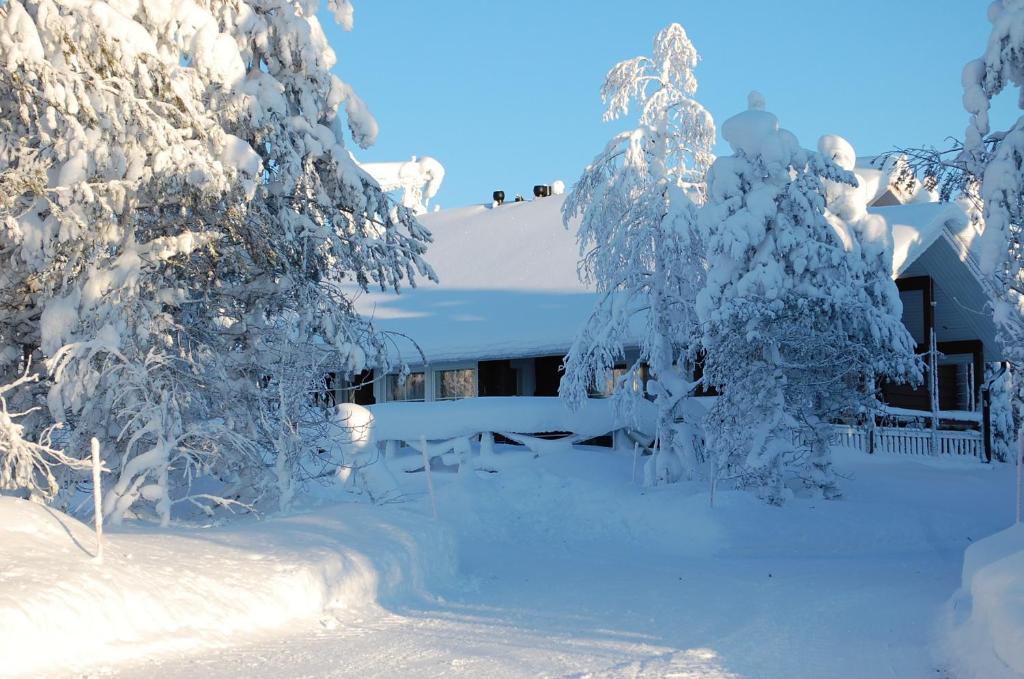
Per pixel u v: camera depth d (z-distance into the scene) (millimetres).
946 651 10227
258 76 18156
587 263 27906
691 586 15711
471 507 24047
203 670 9305
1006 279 19656
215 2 17641
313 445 18562
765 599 14188
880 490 26297
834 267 24016
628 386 27094
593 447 31000
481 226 45219
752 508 22500
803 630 11664
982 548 13656
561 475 27344
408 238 19797
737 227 23547
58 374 15031
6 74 14484
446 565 16438
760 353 23750
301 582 12359
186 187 16094
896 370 24500
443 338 34219
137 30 14688
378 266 19859
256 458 17734
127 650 9594
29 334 16844
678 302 26578
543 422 29781
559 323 32719
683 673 9359
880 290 24969
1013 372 20922
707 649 10523
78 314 15492
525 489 25062
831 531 21797
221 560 12570
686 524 22156
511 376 35625
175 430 15953
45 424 17078
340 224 19250
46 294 15641
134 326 16031
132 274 15797
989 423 31406
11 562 10281
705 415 24812
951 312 34688
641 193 27188
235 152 15859
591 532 23078
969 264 32438
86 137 14477
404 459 30531
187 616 10680
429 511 23984
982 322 34188
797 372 23688
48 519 11977
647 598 14445
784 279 23656
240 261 18047
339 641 10930
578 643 10922
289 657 10039
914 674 9352
